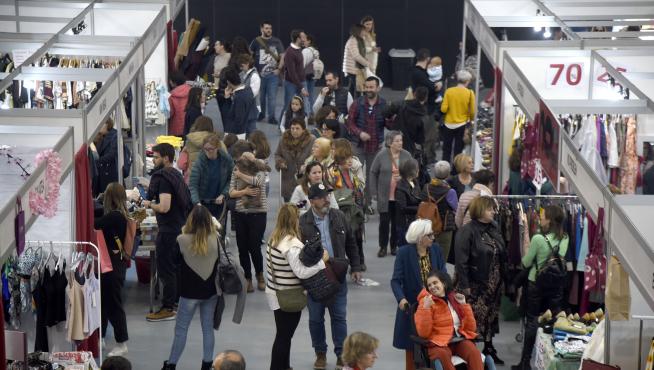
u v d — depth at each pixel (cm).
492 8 1366
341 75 2297
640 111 905
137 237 1005
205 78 1727
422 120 1393
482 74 2191
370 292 1091
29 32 1322
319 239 809
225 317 1018
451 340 780
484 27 1217
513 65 1046
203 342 870
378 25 2286
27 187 687
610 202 700
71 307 790
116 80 975
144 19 1370
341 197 1076
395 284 828
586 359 708
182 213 984
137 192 1086
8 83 945
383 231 1189
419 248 831
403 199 1078
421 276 828
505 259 899
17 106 1129
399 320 822
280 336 835
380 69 2302
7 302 787
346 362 688
